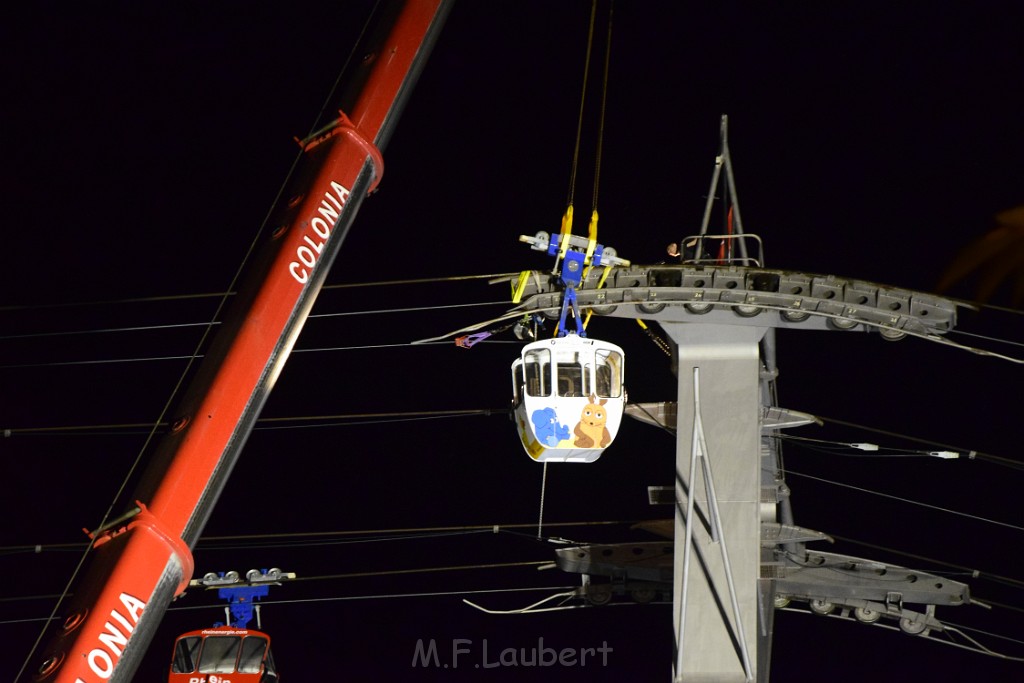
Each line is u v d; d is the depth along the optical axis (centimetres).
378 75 5588
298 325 5069
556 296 6222
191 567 4512
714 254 7231
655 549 8069
